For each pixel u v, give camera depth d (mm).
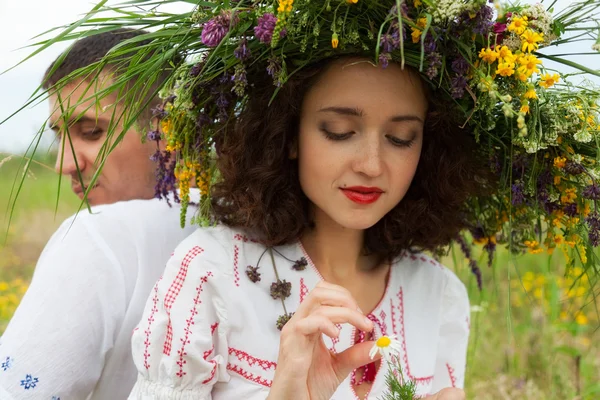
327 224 1716
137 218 1851
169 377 1533
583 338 3275
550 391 2812
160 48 1579
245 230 1678
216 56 1528
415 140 1602
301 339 1409
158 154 1707
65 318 1677
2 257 4922
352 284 1764
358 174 1544
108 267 1748
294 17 1435
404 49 1488
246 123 1621
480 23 1404
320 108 1537
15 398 1610
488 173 1804
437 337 1842
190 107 1575
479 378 2961
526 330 3070
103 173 1973
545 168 1656
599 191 1563
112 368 1783
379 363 1668
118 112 1896
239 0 1486
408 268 1862
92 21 1527
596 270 1720
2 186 6297
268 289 1638
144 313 1608
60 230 1875
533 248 1778
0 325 3504
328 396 1498
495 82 1486
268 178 1620
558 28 1489
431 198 1803
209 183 1708
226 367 1589
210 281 1573
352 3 1416
